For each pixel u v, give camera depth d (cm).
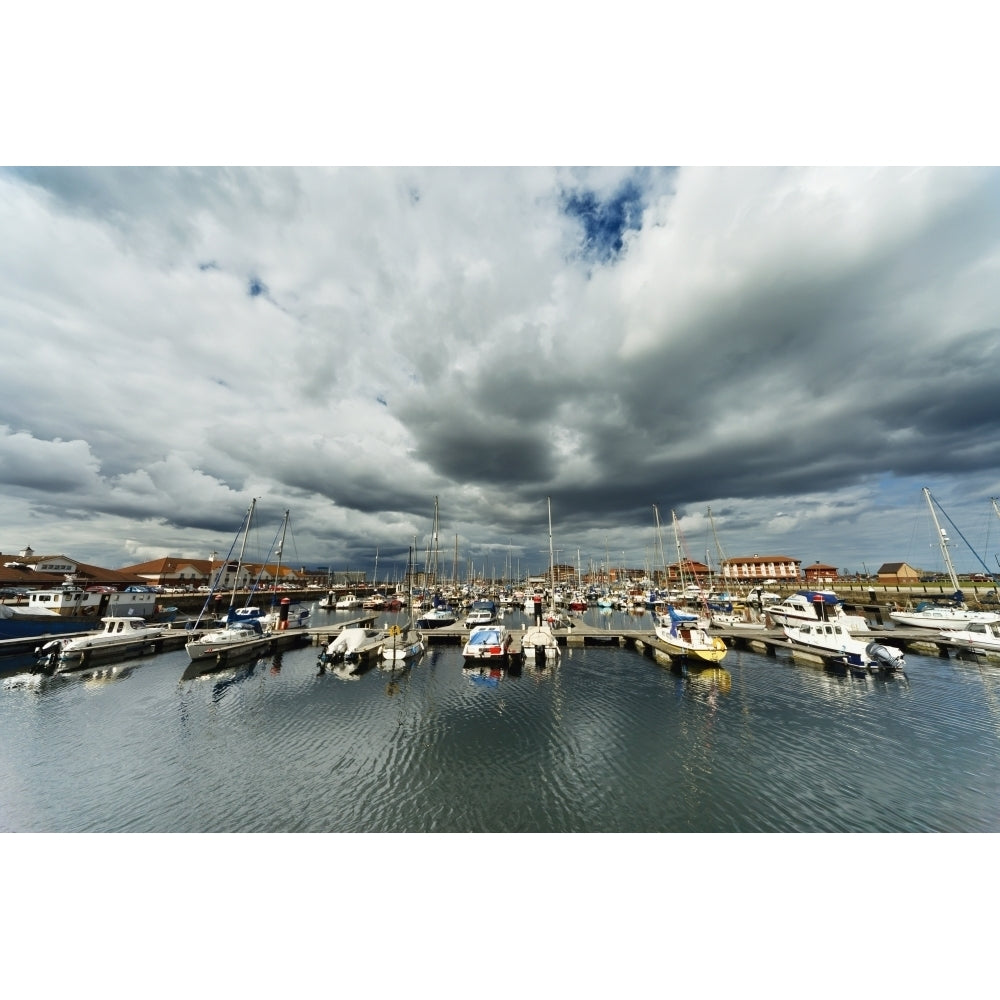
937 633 4228
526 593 10906
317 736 2158
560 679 3297
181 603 7994
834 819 1398
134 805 1511
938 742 2038
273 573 15212
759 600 8988
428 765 1823
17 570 7338
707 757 1881
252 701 2759
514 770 1772
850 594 8012
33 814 1452
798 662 3825
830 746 2003
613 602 9256
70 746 2045
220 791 1605
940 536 5697
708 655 3553
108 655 3975
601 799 1541
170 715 2492
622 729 2233
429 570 8519
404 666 3728
